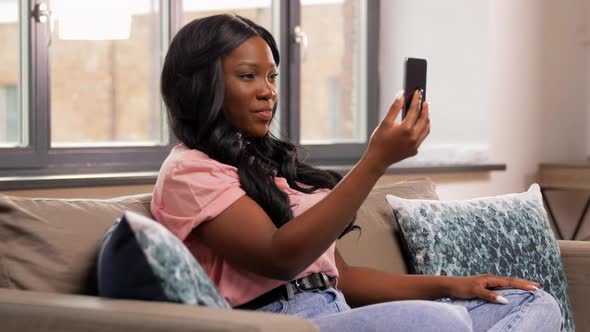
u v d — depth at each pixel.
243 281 1.66
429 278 1.91
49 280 1.58
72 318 1.31
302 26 3.79
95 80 3.14
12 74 2.84
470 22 3.97
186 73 1.73
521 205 2.39
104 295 1.43
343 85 3.96
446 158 4.01
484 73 3.96
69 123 3.08
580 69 4.58
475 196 3.98
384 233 2.23
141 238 1.35
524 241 2.30
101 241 1.61
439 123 4.02
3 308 1.38
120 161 3.07
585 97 4.62
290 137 3.64
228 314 1.26
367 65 4.02
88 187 2.65
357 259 2.13
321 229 1.52
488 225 2.28
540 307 1.79
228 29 1.72
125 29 3.21
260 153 1.80
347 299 1.96
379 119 4.09
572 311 2.34
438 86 4.03
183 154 1.71
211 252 1.68
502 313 1.79
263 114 1.75
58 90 3.04
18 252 1.59
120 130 3.23
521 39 4.17
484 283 1.86
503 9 4.05
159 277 1.36
